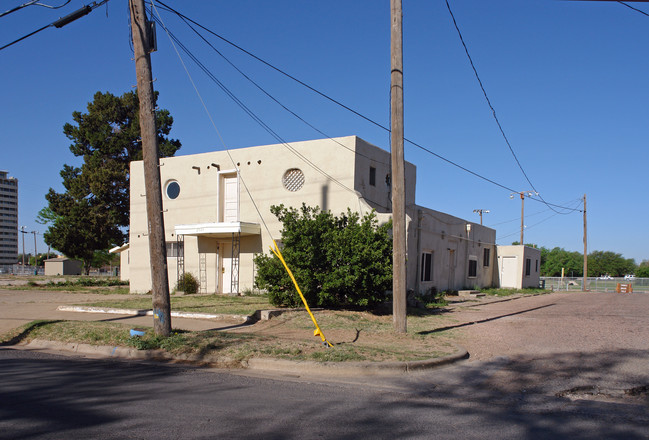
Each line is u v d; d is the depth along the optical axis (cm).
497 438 498
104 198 3894
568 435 510
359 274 1381
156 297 984
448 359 864
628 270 8388
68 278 3775
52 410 562
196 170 2147
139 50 966
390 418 559
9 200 11225
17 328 1141
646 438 502
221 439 475
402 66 1096
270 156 1980
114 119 3988
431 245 2228
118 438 473
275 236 1947
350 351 879
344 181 1822
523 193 4456
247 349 888
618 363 853
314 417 554
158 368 821
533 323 1384
